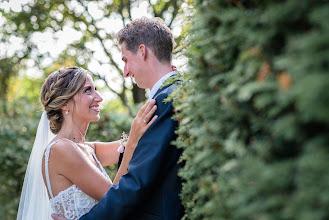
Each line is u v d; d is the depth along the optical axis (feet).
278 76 3.02
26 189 9.18
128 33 7.32
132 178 6.42
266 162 3.16
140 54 7.22
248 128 3.58
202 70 4.33
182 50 5.33
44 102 8.38
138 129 6.79
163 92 6.77
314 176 2.60
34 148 9.13
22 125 18.24
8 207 17.57
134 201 6.38
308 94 2.52
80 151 8.02
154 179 6.36
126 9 27.20
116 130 16.21
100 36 27.32
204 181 4.15
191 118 4.56
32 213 8.87
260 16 3.25
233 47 3.72
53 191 7.93
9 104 19.84
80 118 8.47
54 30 28.19
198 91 4.42
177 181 6.49
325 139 2.69
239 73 3.43
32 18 27.68
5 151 17.04
